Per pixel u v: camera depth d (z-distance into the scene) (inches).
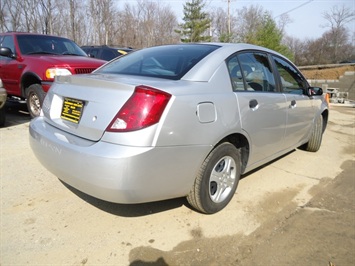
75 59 225.1
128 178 76.7
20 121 233.6
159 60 111.5
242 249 90.6
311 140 185.2
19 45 236.5
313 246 93.4
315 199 124.5
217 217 106.2
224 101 97.4
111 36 1505.9
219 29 2165.4
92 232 94.9
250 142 113.0
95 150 78.7
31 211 104.8
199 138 88.6
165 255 86.4
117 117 79.1
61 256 84.1
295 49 2142.0
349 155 191.5
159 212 107.3
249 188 131.3
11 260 81.9
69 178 86.9
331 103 595.8
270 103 121.0
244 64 115.3
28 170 137.5
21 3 1161.4
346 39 2038.6
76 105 92.4
